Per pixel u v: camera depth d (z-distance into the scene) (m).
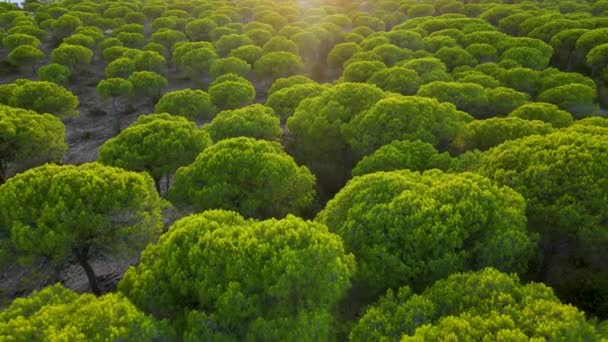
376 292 16.39
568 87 35.81
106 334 12.02
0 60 64.62
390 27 81.50
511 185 19.62
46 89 40.19
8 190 18.66
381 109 28.75
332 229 18.98
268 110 36.94
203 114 39.44
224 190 22.20
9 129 29.05
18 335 11.88
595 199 17.39
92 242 18.95
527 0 85.25
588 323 13.41
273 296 13.73
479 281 14.02
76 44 62.16
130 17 78.38
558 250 20.00
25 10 90.31
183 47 60.00
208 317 13.31
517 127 26.83
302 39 63.91
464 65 46.88
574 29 51.03
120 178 19.70
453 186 18.08
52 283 23.67
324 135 31.80
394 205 17.45
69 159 40.50
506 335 11.31
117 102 54.53
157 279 14.88
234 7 87.69
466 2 92.44
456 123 28.09
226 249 14.48
